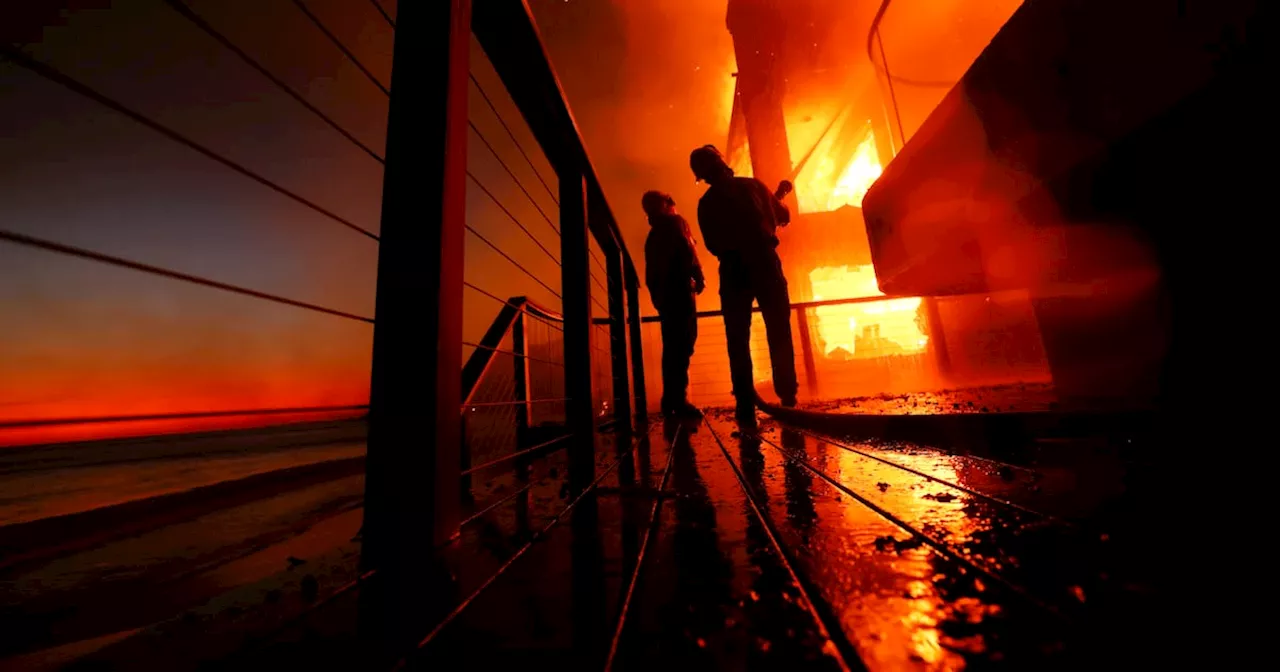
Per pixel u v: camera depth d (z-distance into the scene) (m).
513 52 1.19
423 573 0.61
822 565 0.55
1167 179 1.13
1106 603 0.42
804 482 1.02
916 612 0.43
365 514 0.69
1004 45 1.53
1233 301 1.04
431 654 0.42
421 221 0.75
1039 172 1.45
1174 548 0.50
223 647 0.47
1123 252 1.32
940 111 1.92
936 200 2.02
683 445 1.86
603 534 0.74
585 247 1.69
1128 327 1.36
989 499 0.76
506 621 0.47
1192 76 1.00
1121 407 1.22
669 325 3.47
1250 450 0.79
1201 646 0.35
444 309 0.74
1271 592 0.40
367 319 0.71
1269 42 0.87
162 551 1.65
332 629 0.48
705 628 0.44
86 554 1.58
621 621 0.46
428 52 0.81
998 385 3.67
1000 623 0.41
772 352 2.85
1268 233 0.96
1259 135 0.93
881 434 1.58
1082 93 1.26
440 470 0.70
